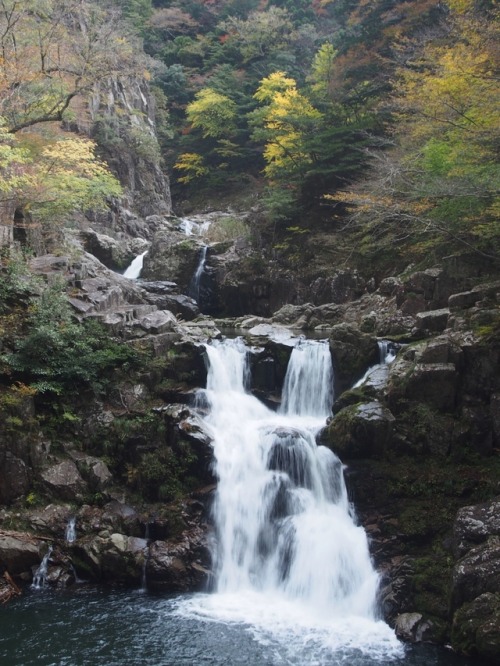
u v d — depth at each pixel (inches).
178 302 941.8
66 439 590.2
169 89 2011.6
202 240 1212.5
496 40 594.2
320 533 497.4
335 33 1868.8
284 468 553.6
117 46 1067.3
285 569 494.9
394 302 823.1
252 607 456.1
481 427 529.0
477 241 745.6
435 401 547.2
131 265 1195.9
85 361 618.5
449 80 592.4
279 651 391.5
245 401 661.9
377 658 383.9
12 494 538.6
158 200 1585.9
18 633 407.8
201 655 384.8
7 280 658.8
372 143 1032.8
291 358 690.2
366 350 655.1
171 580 481.1
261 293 1076.5
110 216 1331.2
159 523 520.7
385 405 559.5
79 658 378.3
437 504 497.0
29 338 601.3
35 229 877.2
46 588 479.8
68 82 1015.0
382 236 955.3
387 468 526.3
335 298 981.8
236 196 1766.7
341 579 470.6
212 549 503.5
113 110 1537.9
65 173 834.2
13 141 797.9
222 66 1932.8
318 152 1086.4
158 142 1798.7
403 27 1095.6
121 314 703.7
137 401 622.8
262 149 1763.0
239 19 2097.7
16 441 549.0
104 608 446.9
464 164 606.9
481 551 411.5
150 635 408.5
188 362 669.9
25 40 856.3
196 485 555.5
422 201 702.5
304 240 1095.0
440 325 660.1
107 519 529.0
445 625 408.5
